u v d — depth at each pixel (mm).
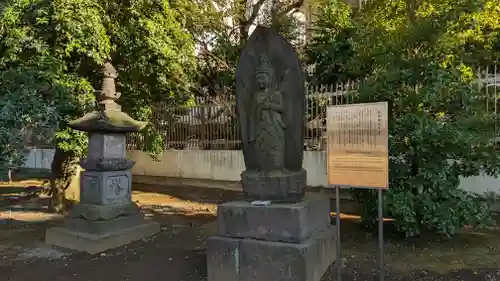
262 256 4145
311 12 14102
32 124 5582
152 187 12305
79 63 7430
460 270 4672
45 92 6301
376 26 8078
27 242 6434
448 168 5660
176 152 12414
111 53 8133
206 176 11727
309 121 9531
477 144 5520
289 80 4648
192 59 9047
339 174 3754
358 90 6156
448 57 6387
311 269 4105
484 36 8180
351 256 5230
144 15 7902
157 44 7688
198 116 11906
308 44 12109
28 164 18719
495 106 6777
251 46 4805
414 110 5648
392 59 6000
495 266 4781
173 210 8883
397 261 5023
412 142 5480
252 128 4703
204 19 12531
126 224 6391
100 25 7105
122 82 8430
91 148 6406
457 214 5328
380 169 3539
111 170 6336
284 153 4648
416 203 5496
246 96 4793
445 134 5234
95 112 6555
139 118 9039
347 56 9805
